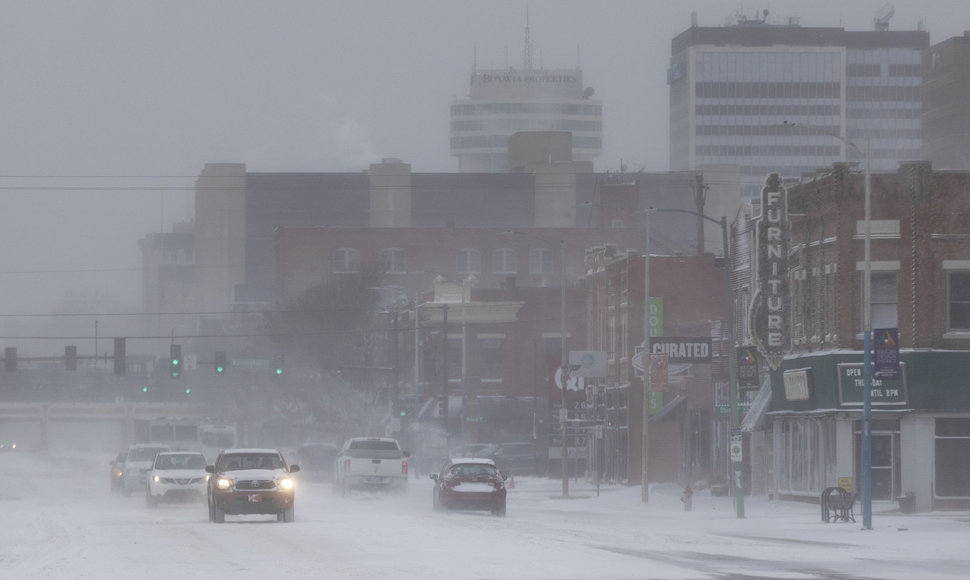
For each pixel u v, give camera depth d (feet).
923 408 504.43
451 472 483.10
